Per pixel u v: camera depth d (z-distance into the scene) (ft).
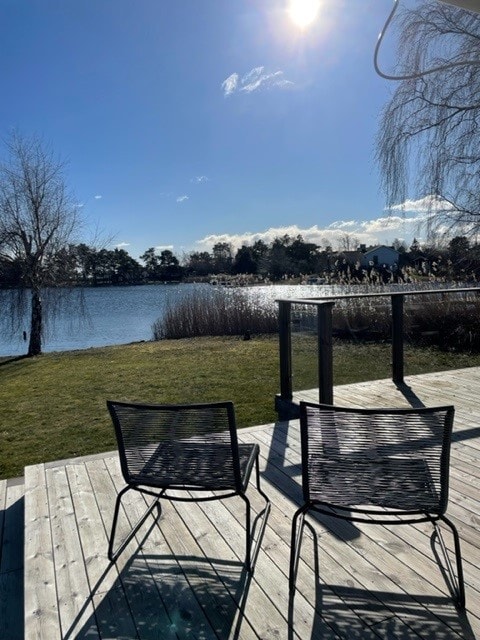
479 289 16.14
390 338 15.31
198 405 5.84
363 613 5.04
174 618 5.13
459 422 11.02
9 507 8.85
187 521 7.20
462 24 23.40
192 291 41.55
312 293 34.09
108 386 20.92
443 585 5.42
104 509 7.70
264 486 8.29
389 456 5.24
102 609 5.32
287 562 6.04
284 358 13.64
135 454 6.25
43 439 14.11
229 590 5.55
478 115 23.65
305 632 4.81
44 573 6.04
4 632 5.83
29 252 36.40
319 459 5.46
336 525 6.84
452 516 6.91
